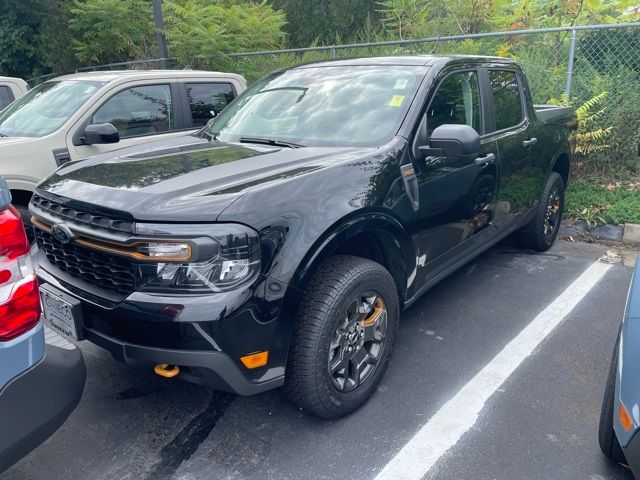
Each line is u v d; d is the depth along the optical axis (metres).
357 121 3.44
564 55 7.48
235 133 3.79
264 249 2.40
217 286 2.33
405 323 4.00
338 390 2.82
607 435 2.43
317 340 2.62
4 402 1.91
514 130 4.50
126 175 2.83
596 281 4.72
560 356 3.55
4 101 7.23
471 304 4.29
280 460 2.67
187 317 2.29
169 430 2.90
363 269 2.79
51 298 2.75
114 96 5.45
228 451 2.74
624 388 2.02
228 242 2.32
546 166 4.99
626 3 8.91
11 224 1.92
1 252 1.89
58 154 4.99
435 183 3.38
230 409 3.06
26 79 14.08
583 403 3.07
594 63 7.11
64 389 2.12
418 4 11.34
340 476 2.57
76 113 5.17
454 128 3.15
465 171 3.66
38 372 2.03
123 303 2.41
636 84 6.63
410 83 3.54
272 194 2.53
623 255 5.37
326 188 2.72
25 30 13.40
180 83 6.04
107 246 2.48
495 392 3.17
